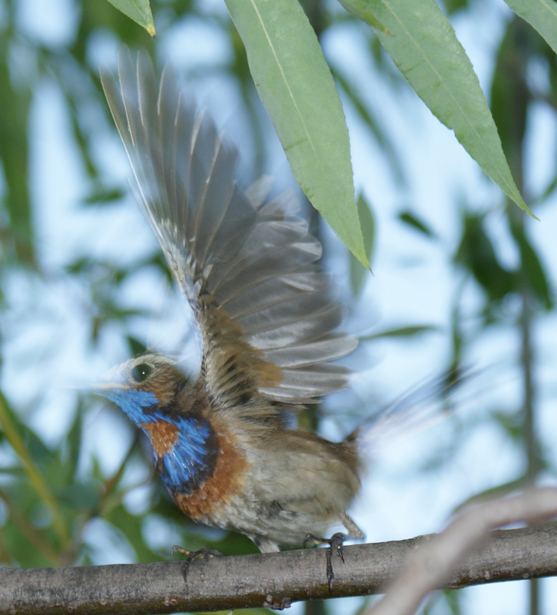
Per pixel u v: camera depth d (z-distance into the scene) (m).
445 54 2.59
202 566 2.64
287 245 2.65
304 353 2.68
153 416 2.70
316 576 2.63
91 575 2.64
